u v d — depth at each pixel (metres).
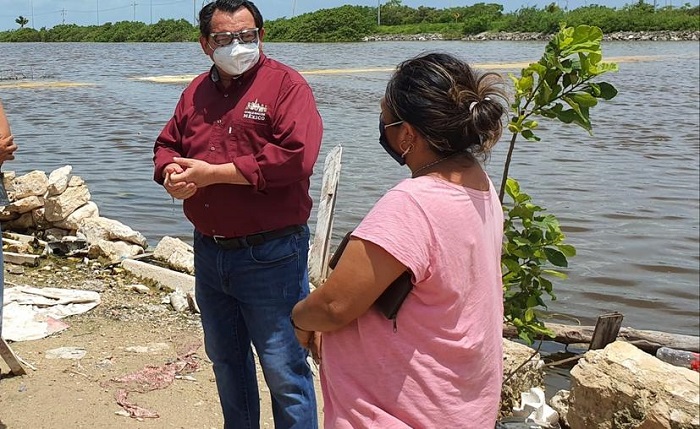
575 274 9.73
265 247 3.31
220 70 3.24
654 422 4.02
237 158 3.17
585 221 12.34
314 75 40.81
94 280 6.80
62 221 7.85
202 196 3.30
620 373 4.25
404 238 2.22
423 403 2.33
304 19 94.50
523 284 4.82
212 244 3.40
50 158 16.05
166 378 4.78
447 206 2.26
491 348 2.42
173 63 55.16
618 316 6.16
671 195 14.27
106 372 4.82
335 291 2.30
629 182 15.37
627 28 87.31
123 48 86.25
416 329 2.31
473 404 2.39
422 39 91.00
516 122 4.47
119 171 14.64
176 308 6.10
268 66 3.27
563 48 4.35
